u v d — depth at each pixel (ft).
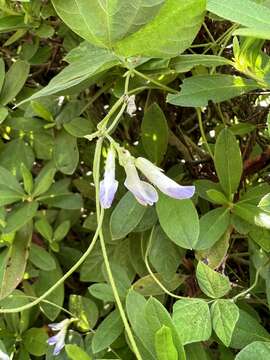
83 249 0.86
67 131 0.74
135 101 0.78
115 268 0.66
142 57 0.55
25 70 0.73
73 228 0.86
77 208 0.75
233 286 0.70
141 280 0.67
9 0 0.73
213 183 0.65
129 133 0.79
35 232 0.82
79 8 0.46
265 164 0.68
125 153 0.54
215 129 0.76
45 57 0.79
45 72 0.84
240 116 0.78
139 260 0.71
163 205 0.60
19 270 0.72
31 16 0.72
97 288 0.65
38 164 0.88
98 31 0.47
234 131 0.70
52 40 0.80
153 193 0.53
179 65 0.59
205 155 0.76
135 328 0.54
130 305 0.55
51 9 0.71
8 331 0.76
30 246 0.75
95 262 0.77
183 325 0.54
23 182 0.78
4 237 0.72
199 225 0.61
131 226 0.64
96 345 0.63
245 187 0.68
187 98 0.57
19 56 0.79
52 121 0.75
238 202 0.62
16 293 0.77
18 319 0.76
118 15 0.46
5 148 0.78
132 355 0.68
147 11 0.45
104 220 0.75
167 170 0.77
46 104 0.76
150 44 0.48
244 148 0.75
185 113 0.78
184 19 0.46
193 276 0.70
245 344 0.58
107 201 0.53
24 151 0.77
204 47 0.73
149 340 0.53
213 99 0.57
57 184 0.76
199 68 0.67
